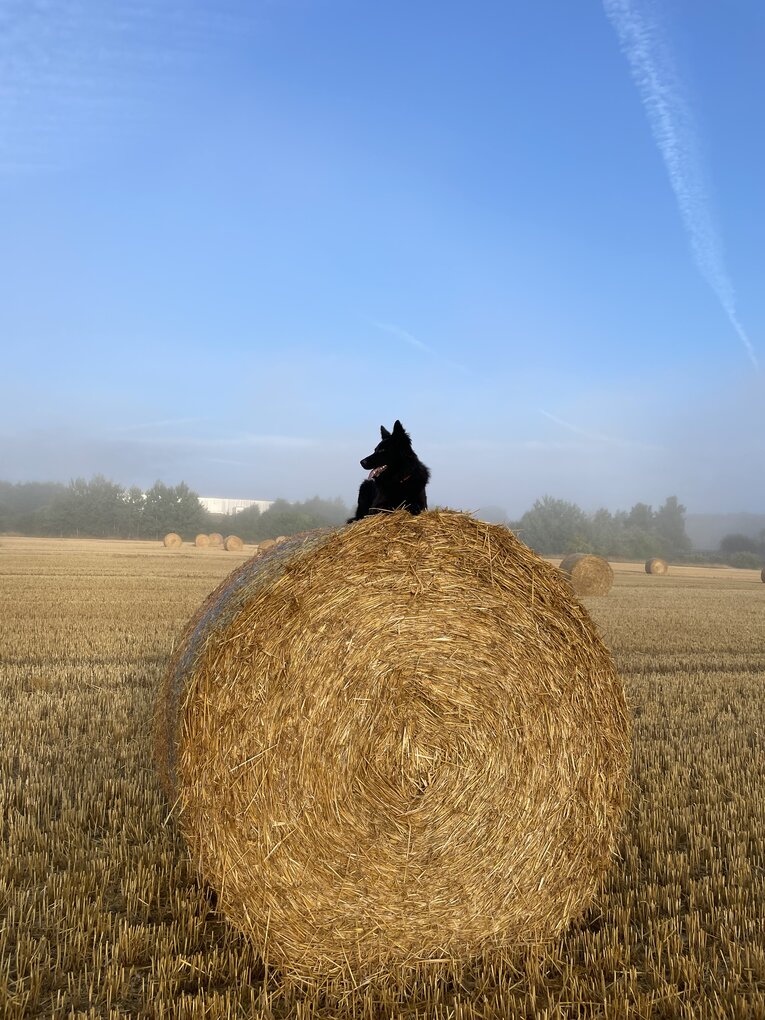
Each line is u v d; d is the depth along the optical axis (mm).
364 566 4285
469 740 4281
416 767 4199
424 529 4383
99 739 7930
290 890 4043
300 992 3910
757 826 5805
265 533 88312
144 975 3873
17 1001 3531
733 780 6875
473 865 4203
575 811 4398
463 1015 3600
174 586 25172
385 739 4184
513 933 4230
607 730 4508
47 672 11141
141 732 8133
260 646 4168
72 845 5234
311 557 4250
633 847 5336
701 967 3883
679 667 13133
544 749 4379
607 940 4215
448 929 4141
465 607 4379
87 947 4023
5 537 84938
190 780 4156
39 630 15172
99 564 36156
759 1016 3557
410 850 4141
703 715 9484
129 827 5562
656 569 49031
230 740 4133
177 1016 3469
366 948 4055
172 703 4797
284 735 4125
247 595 4344
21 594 21797
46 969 3824
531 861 4289
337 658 4207
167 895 4641
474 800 4250
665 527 109438
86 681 10633
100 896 4422
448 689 4297
